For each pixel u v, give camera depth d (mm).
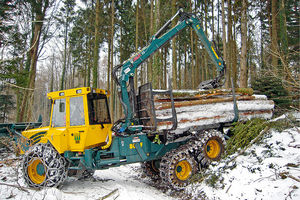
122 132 5246
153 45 5695
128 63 5496
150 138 5562
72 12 25781
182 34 23203
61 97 5273
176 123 4785
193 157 5219
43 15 10562
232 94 5961
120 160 5066
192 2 20953
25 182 4996
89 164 4883
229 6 16438
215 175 4500
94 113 5184
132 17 20484
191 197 4344
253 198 3457
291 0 16844
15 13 4289
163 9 15922
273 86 8406
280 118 5965
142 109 5383
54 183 4758
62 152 4898
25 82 7211
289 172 3586
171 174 4852
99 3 15484
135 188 5023
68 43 27719
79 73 30781
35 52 11352
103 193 4586
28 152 5078
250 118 6000
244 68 10789
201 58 27203
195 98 5555
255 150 4840
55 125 5277
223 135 5750
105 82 39500
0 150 6707
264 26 18062
